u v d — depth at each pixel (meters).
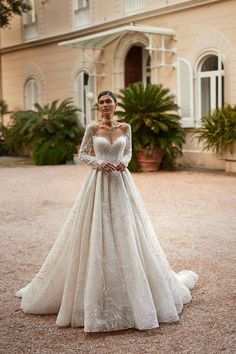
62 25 20.67
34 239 7.12
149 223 4.31
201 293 4.83
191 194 10.66
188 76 15.65
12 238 7.21
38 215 8.84
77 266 4.07
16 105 23.81
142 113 14.46
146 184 12.20
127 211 4.10
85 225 4.05
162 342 3.79
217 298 4.69
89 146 4.33
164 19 16.39
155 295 4.11
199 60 15.52
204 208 9.13
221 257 6.03
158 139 14.54
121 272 4.00
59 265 4.27
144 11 16.86
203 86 15.68
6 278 5.41
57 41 20.91
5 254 6.37
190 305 4.53
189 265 5.73
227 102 14.81
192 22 15.53
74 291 4.09
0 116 22.84
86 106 20.03
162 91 14.64
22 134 19.36
